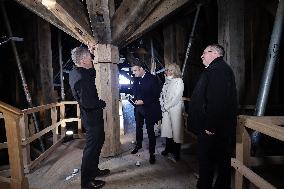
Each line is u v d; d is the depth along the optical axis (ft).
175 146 15.21
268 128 6.16
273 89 18.42
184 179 12.35
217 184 9.16
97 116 11.09
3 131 29.25
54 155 17.49
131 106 41.60
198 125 8.86
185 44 27.84
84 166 11.11
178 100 13.99
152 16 10.88
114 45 15.93
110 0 12.02
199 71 26.63
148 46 35.14
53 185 12.17
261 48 16.61
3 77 29.73
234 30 15.51
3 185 9.41
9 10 27.09
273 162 8.46
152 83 14.35
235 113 8.33
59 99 31.63
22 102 29.53
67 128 30.50
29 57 26.66
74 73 10.66
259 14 16.42
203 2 22.66
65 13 10.21
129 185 11.84
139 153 16.97
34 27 25.31
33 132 26.18
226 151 8.83
